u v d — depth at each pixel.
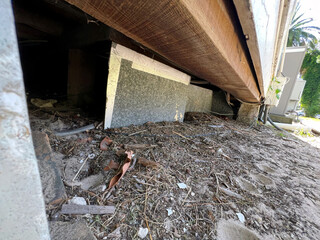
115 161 1.32
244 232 0.95
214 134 2.70
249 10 0.84
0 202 0.30
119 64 1.80
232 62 1.34
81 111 2.28
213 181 1.37
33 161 0.33
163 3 0.62
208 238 0.86
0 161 0.29
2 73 0.26
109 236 0.76
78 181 1.08
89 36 1.95
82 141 1.53
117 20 0.82
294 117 6.99
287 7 1.60
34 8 2.05
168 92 2.70
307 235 1.00
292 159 2.31
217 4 0.84
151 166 1.32
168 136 2.09
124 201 0.97
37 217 0.36
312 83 12.96
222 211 1.07
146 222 0.87
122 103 2.00
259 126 4.54
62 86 3.14
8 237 0.33
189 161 1.60
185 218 0.96
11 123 0.28
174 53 1.31
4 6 0.25
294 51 5.85
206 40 0.92
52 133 1.50
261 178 1.59
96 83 2.73
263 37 1.29
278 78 4.56
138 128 2.13
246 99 4.11
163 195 1.08
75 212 0.83
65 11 1.86
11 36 0.26
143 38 1.06
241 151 2.20
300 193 1.45
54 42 2.85
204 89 4.46
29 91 2.90
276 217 1.11
